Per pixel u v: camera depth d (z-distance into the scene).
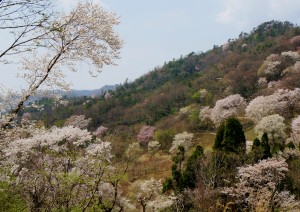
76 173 12.31
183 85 108.56
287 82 72.12
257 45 121.50
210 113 71.81
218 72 107.00
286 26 147.88
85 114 90.81
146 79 144.50
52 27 7.77
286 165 26.67
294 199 26.59
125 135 65.31
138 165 43.72
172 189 34.31
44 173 11.50
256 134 56.28
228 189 26.06
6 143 9.40
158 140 67.31
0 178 10.77
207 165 30.75
